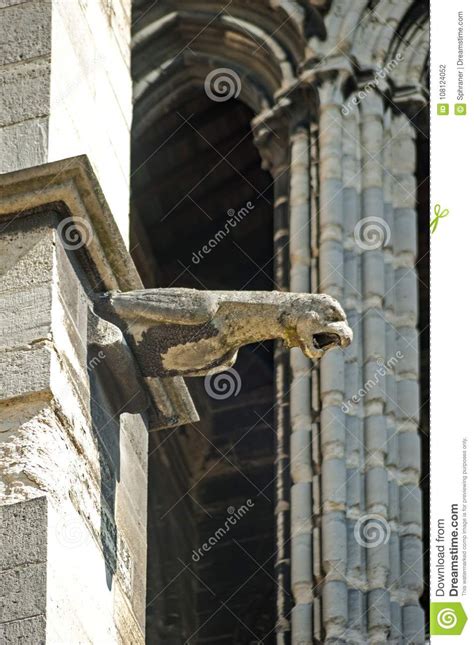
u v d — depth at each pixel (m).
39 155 17.47
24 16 18.03
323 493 31.36
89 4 18.89
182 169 36.03
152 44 35.53
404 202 34.22
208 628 34.12
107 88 19.14
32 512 15.80
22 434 16.17
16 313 16.61
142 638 17.91
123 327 17.62
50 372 16.38
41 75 17.77
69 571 15.97
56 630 15.49
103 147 18.83
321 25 35.25
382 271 33.44
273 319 17.34
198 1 35.56
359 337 32.84
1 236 16.97
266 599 34.38
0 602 15.45
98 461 17.17
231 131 36.00
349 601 30.45
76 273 17.28
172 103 35.50
